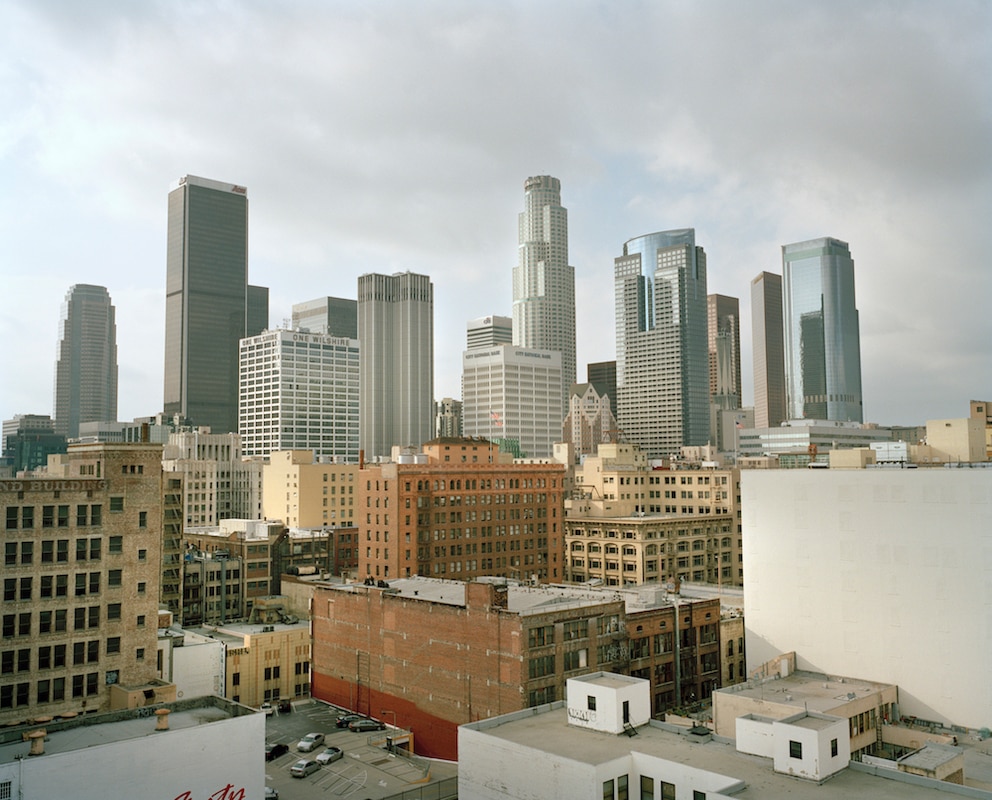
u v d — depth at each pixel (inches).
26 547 3895.2
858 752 3789.4
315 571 7677.2
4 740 2896.2
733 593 6131.9
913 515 4306.1
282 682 5767.7
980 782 3208.7
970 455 7116.1
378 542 7214.6
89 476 4252.0
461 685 4402.1
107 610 4109.3
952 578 4170.8
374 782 3973.9
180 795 2906.0
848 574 4512.8
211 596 7253.9
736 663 5339.6
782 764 2689.5
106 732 2965.1
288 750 4485.7
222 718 3137.3
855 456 6712.6
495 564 7598.4
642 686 3233.3
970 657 4094.5
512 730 3223.4
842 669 4500.5
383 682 4913.9
